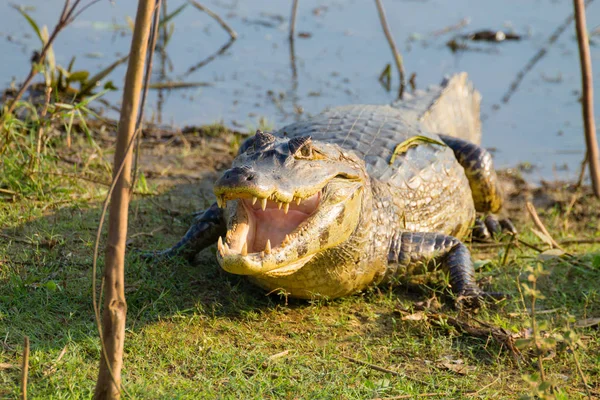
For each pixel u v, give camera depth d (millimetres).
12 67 19859
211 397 7660
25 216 11672
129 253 11156
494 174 14406
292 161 9094
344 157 10117
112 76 20266
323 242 9391
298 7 29266
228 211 10078
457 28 27281
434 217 12617
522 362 9062
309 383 8203
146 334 8891
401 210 11625
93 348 8344
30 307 9148
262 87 21125
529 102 22031
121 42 23203
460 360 9047
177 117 18703
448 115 17203
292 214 9547
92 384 7582
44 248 10836
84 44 22688
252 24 26688
